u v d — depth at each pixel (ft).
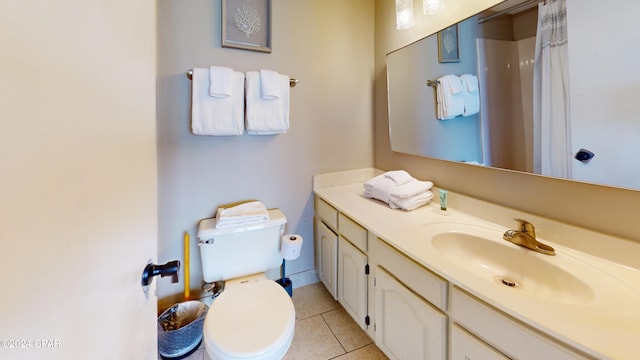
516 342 2.39
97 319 1.32
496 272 3.64
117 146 1.61
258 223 5.16
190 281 5.49
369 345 4.97
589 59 2.96
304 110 6.17
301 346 4.95
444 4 4.70
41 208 0.94
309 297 6.32
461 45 4.42
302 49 5.98
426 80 5.19
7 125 0.79
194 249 5.46
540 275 3.24
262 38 5.56
